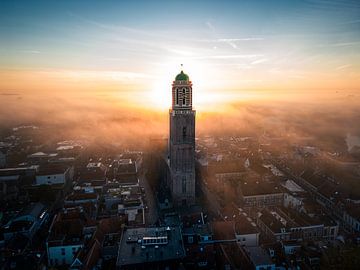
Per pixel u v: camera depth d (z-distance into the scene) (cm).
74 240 12950
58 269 12344
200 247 11856
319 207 17338
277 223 14425
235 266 11169
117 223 13975
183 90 15725
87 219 14588
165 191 18462
